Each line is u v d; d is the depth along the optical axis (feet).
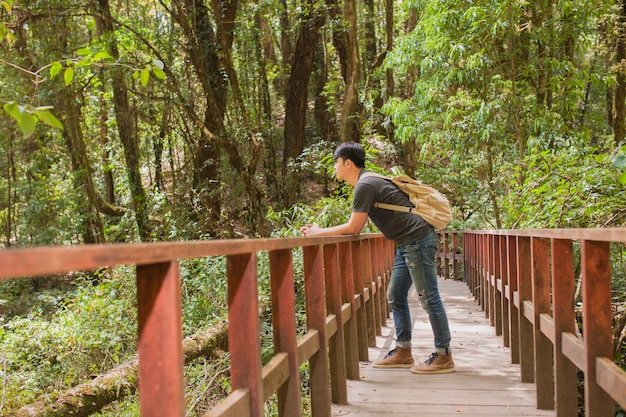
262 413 7.43
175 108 55.01
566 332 10.67
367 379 16.11
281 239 8.64
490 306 24.94
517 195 26.84
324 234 14.62
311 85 78.74
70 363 23.09
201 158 53.16
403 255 16.11
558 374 10.86
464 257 45.75
